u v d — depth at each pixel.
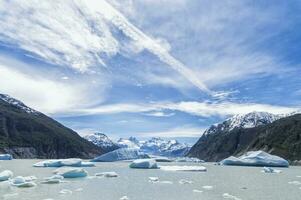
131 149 190.62
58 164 112.75
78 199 41.19
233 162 149.00
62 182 60.12
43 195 43.66
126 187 53.34
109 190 49.56
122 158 182.12
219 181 66.75
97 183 59.03
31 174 79.69
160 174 84.38
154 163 111.38
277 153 195.50
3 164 132.75
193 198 42.56
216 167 130.50
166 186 55.19
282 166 139.50
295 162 178.50
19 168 105.38
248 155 149.75
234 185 58.88
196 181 66.19
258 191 50.53
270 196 45.47
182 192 47.91
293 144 196.50
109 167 119.06
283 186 57.66
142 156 190.50
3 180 57.84
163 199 41.69
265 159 141.25
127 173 87.81
